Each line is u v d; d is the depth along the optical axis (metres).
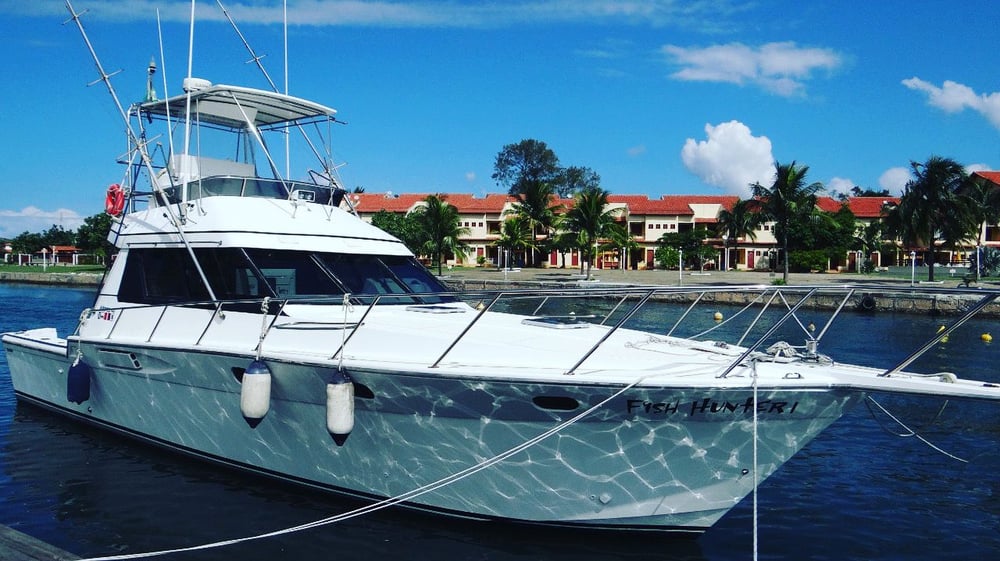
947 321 24.83
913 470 8.96
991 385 5.29
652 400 5.66
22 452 9.02
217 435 7.96
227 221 8.18
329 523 6.85
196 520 7.00
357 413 6.66
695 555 6.36
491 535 6.60
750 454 5.93
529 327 7.49
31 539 6.20
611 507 6.26
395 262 8.93
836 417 5.82
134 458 8.77
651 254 58.53
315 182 10.17
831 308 28.11
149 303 8.64
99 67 8.97
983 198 36.41
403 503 6.88
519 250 55.34
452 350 6.52
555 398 5.86
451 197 63.84
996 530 7.16
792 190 38.78
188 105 8.85
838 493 8.15
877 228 49.75
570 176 81.50
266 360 6.78
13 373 11.45
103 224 69.19
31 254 85.00
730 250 57.25
